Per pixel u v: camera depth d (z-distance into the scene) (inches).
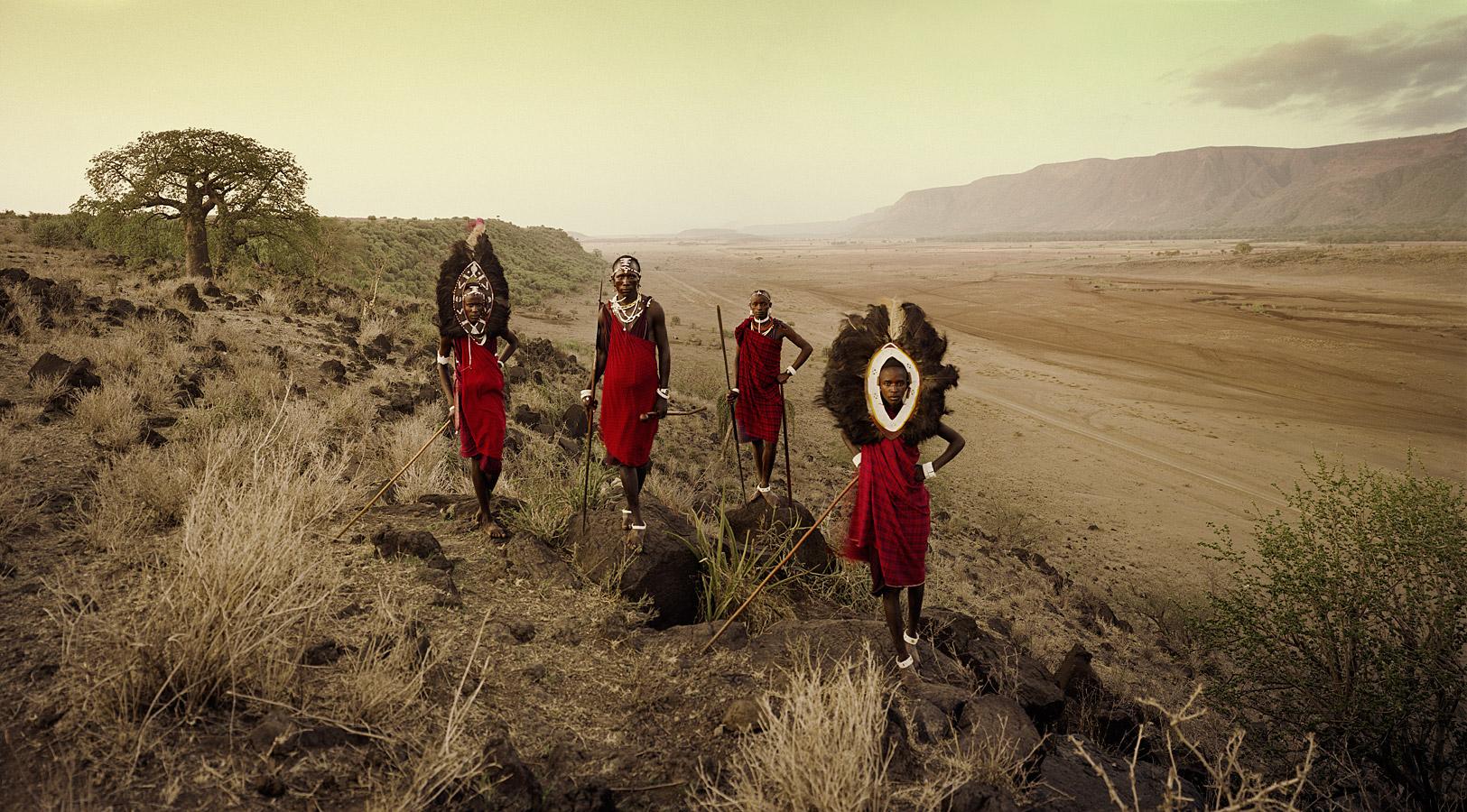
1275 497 770.8
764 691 153.7
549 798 117.5
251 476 196.4
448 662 146.6
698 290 3063.5
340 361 442.3
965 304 2508.6
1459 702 268.2
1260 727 304.5
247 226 1096.2
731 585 205.9
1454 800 263.4
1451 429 1015.0
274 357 402.9
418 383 457.1
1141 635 438.3
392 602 163.6
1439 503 282.8
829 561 253.6
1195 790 161.2
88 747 102.2
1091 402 1171.9
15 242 1190.3
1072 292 2792.8
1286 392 1242.0
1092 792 141.9
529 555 203.5
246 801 99.0
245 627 122.0
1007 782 136.2
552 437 431.8
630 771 128.6
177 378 317.7
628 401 199.0
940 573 437.1
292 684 125.3
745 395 265.7
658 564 201.6
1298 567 299.3
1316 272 3272.6
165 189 1018.7
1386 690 268.1
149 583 146.9
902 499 167.8
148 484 187.2
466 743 122.8
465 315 204.7
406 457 281.6
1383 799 260.7
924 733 147.2
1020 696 193.2
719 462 560.7
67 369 268.7
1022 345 1710.1
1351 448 935.0
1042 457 879.7
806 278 4008.4
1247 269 3629.4
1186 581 565.0
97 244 1056.8
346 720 120.0
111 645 118.3
